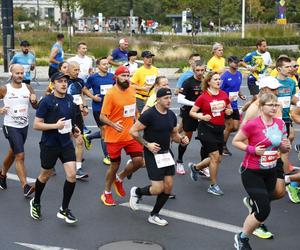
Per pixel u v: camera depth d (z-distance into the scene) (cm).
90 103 1781
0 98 847
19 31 5219
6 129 855
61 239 691
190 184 934
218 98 848
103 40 4019
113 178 809
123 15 7219
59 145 725
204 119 836
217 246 667
